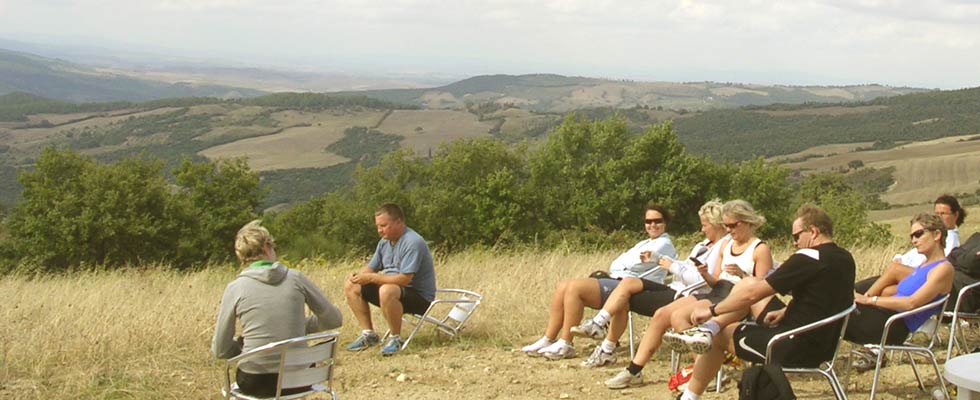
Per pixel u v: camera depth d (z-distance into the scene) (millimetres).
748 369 4781
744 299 4961
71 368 6789
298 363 4883
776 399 4613
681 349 5043
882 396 5652
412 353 7406
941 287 5520
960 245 7016
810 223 5070
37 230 39156
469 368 6801
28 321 8391
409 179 47094
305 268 15438
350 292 7637
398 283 7340
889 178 132625
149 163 43375
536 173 43906
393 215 7477
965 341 6582
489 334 7953
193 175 44500
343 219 45156
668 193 41281
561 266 12047
